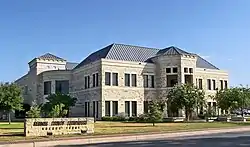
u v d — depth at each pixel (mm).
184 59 54438
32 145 19547
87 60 61625
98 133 25984
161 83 55344
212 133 27984
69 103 54406
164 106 47438
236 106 48125
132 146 17969
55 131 25219
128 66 53875
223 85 62250
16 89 45719
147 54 59500
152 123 40000
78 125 26203
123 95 52844
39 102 64625
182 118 48156
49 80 62844
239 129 32344
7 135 24484
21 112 65812
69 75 61344
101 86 50875
